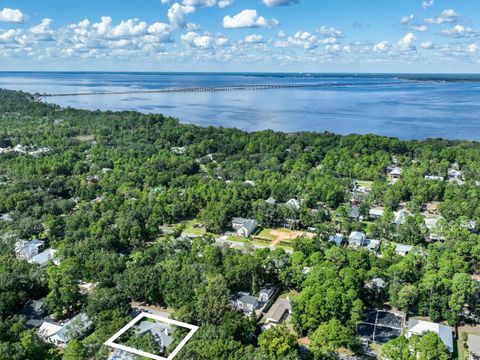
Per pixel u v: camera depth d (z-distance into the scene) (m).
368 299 109.81
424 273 113.50
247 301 107.56
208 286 103.12
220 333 86.75
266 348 83.81
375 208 185.38
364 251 125.31
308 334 97.56
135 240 141.12
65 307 106.25
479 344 90.81
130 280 109.44
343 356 90.25
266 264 119.06
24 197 175.38
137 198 185.25
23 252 136.12
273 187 191.50
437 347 83.12
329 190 186.12
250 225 159.50
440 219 153.25
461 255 129.25
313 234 158.38
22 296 105.44
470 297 102.50
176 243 136.88
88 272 117.81
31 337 86.62
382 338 95.25
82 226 150.88
